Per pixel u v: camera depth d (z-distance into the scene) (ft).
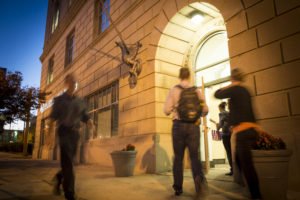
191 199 9.02
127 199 9.23
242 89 8.68
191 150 8.95
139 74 22.30
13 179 15.14
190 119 8.91
